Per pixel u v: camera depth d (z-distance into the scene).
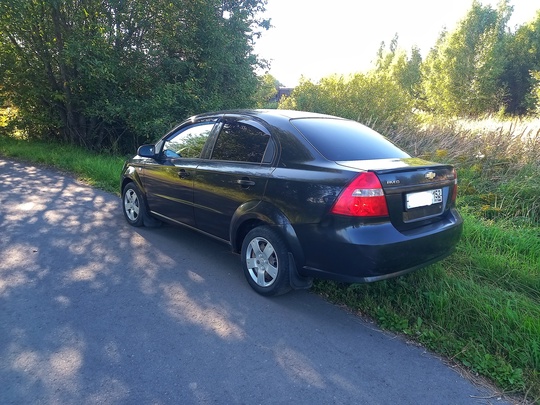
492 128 8.83
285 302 3.69
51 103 12.71
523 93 34.91
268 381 2.65
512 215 5.79
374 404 2.48
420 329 3.24
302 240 3.30
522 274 4.06
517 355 2.92
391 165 3.27
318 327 3.30
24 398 2.40
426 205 3.41
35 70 12.27
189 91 11.09
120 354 2.85
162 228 5.63
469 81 27.61
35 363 2.72
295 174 3.39
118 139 12.84
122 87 11.62
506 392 2.63
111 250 4.75
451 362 2.92
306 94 12.51
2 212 6.11
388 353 3.00
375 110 11.34
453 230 3.58
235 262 4.53
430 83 30.05
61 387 2.51
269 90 16.02
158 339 3.05
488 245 4.75
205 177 4.25
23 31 11.27
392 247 3.02
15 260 4.38
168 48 11.47
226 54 11.75
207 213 4.30
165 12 10.94
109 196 7.36
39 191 7.53
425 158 7.66
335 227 3.07
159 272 4.21
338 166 3.20
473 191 6.49
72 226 5.58
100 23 10.73
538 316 3.32
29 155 11.22
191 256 4.66
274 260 3.61
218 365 2.78
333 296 3.78
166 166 4.85
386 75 12.34
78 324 3.21
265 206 3.57
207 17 11.24
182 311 3.46
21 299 3.56
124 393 2.48
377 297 3.70
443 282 3.76
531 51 33.72
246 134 4.02
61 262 4.36
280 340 3.10
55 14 11.03
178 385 2.57
